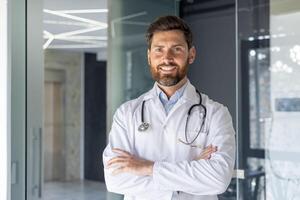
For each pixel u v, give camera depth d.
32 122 2.42
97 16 2.80
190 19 3.29
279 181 2.84
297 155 2.76
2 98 2.35
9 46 2.33
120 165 1.47
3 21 2.35
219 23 3.14
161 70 1.48
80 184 2.91
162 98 1.57
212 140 1.50
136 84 3.03
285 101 2.81
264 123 2.90
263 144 2.90
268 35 2.87
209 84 3.20
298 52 2.75
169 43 1.46
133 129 1.55
